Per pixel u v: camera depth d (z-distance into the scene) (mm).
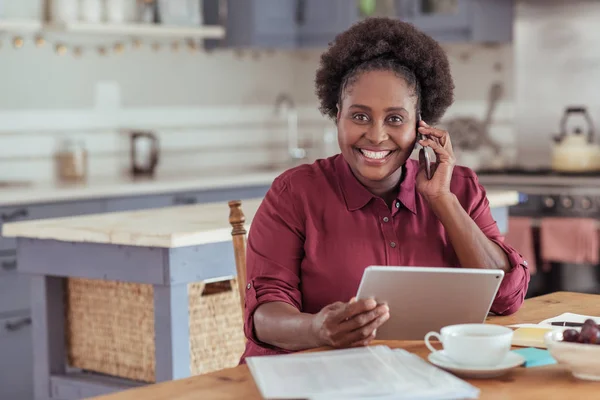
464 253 2258
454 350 1768
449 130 6605
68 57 5828
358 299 1942
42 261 3529
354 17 6230
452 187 2410
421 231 2324
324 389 1594
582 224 5332
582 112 5973
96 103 5980
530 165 6348
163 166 6359
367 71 2191
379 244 2287
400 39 2244
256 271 2289
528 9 6277
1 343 4695
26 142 5645
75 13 5527
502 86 6418
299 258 2307
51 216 4875
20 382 4777
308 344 2004
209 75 6609
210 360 3373
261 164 6953
